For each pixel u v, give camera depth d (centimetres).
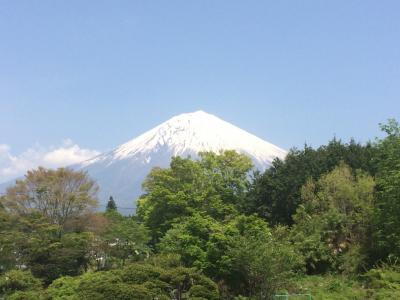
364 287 3488
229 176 5953
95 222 6012
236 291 3322
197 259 3391
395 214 3616
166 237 3922
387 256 3753
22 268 4588
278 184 5119
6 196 5894
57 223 5909
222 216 5309
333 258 3978
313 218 4238
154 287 2789
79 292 2947
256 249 3200
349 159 5022
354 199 4106
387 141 3897
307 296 3244
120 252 4928
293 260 3319
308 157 5322
